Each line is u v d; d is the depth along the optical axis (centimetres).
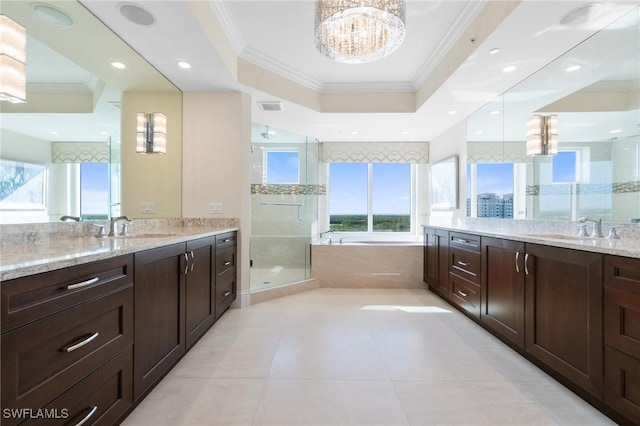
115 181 232
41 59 166
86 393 112
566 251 160
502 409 147
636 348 125
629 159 183
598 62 202
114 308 128
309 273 405
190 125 304
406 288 395
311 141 443
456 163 394
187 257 199
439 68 282
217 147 304
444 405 150
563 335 162
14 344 86
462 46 237
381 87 346
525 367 188
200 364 190
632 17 181
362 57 196
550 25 189
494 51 220
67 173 184
